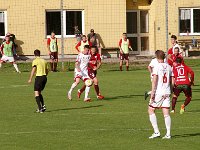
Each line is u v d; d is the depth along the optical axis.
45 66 38.03
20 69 67.94
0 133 31.08
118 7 79.31
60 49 78.69
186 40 80.56
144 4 81.62
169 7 80.31
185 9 80.88
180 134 30.50
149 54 81.88
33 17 78.06
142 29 82.00
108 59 76.75
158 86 28.91
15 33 77.88
